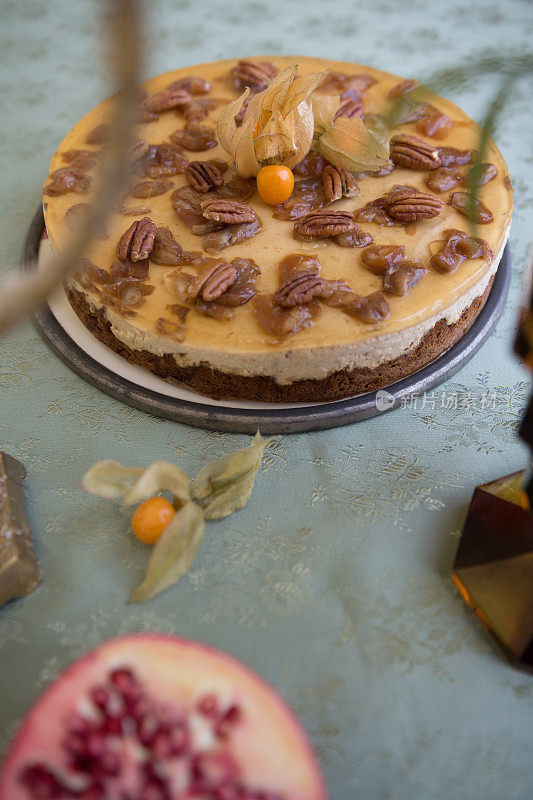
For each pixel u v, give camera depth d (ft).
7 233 2.22
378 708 1.57
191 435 1.87
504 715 1.56
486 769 1.52
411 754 1.53
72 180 2.02
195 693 1.41
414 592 1.68
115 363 1.94
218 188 1.99
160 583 1.64
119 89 1.12
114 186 1.18
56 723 1.38
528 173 2.34
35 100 2.57
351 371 1.83
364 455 1.84
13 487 1.76
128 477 1.68
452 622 1.65
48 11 2.87
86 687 1.41
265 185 1.93
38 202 2.29
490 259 1.88
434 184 1.98
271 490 1.79
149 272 1.87
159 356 1.85
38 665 1.61
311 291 1.80
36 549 1.72
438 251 1.88
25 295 1.20
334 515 1.76
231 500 1.73
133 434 1.87
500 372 1.97
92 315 1.91
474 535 1.69
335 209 1.95
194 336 1.79
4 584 1.65
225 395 1.87
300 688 1.58
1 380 1.96
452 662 1.61
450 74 1.64
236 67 2.27
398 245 1.89
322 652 1.62
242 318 1.81
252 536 1.74
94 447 1.86
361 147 1.96
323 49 2.68
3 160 2.39
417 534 1.74
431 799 1.50
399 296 1.82
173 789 1.34
